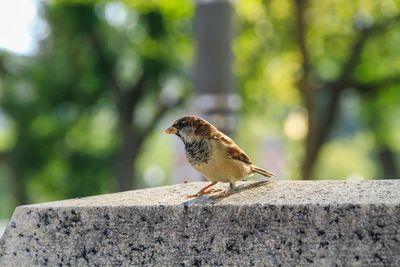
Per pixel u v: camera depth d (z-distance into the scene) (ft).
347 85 62.90
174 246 13.38
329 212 12.60
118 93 75.25
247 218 13.01
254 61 63.77
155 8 63.41
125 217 13.65
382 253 12.32
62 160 79.92
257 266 12.89
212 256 13.15
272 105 70.18
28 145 79.25
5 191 110.11
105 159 79.71
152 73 73.61
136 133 77.05
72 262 13.87
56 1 69.31
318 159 63.10
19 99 77.25
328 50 62.64
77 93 76.33
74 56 74.84
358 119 84.33
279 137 86.63
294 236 12.75
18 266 14.12
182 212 13.37
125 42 73.26
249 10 60.13
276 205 12.87
